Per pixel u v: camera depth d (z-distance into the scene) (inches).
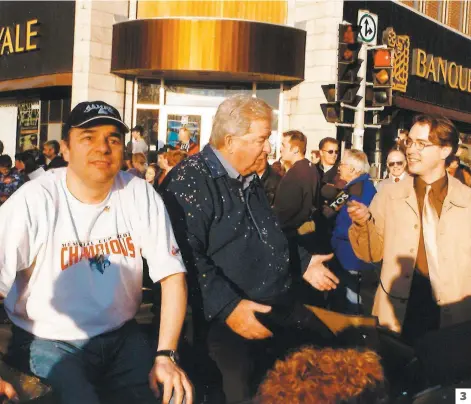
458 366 112.9
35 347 105.3
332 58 542.6
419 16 652.7
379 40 588.7
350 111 403.9
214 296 119.0
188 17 527.8
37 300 105.6
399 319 152.6
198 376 123.0
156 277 110.6
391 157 299.1
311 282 149.6
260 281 127.3
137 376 111.2
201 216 121.6
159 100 591.2
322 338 129.7
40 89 656.4
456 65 724.7
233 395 117.2
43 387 95.8
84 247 107.3
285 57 540.1
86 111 105.5
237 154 124.9
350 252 223.8
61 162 359.9
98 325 108.5
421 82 663.1
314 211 225.0
